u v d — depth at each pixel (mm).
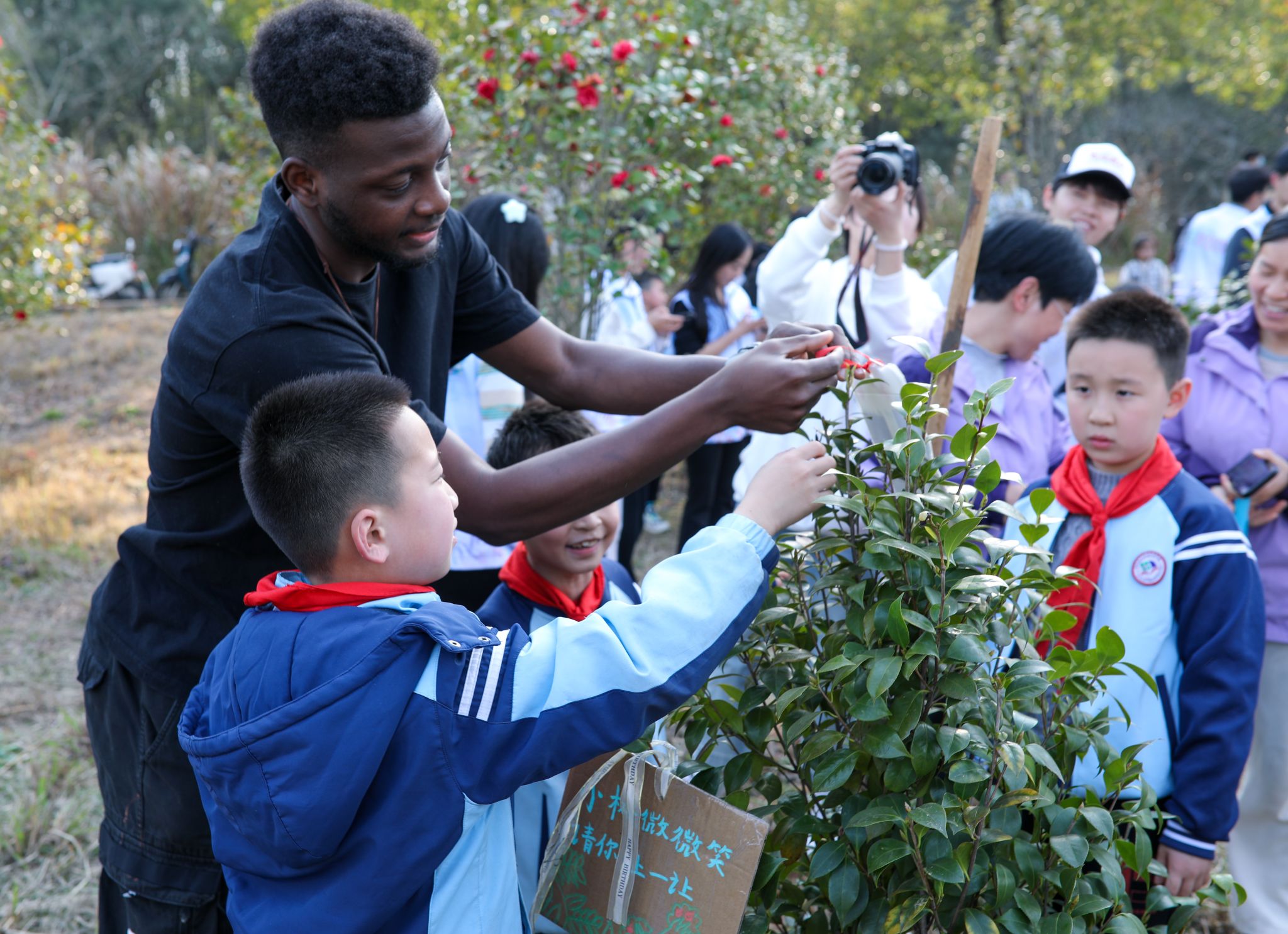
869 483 1686
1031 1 11672
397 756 1165
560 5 4883
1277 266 2506
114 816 1726
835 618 1654
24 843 3062
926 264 6727
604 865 1400
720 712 1530
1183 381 2090
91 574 5250
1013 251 2342
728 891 1294
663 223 4520
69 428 7926
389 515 1247
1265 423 2570
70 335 10312
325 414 1239
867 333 2773
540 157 4449
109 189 13414
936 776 1392
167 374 1535
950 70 17453
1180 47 16359
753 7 6695
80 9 28234
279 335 1440
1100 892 1504
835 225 2924
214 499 1576
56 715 3840
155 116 28375
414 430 1277
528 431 2201
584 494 1479
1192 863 1925
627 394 1938
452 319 1845
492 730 1165
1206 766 1916
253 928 1228
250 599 1304
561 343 1962
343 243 1486
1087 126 20922
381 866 1166
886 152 2719
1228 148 21688
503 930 1278
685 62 5668
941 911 1399
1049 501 1437
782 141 6367
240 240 1566
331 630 1202
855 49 18562
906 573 1337
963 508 1320
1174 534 2000
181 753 1629
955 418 2377
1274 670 2484
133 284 12383
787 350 1457
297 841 1151
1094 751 1923
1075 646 2021
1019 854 1388
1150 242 9594
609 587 2131
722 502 5219
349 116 1346
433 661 1188
